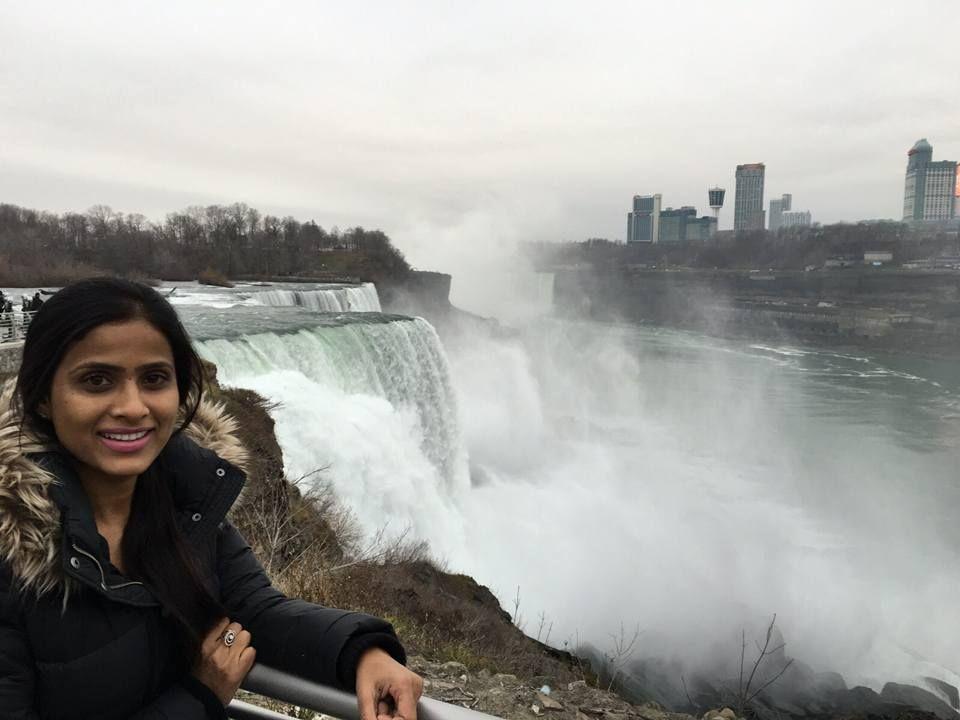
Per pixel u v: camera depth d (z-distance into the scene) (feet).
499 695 24.16
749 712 57.93
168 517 6.35
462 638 36.65
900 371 410.31
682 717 26.40
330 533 47.21
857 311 611.06
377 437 73.82
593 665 58.03
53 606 5.60
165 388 6.15
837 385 358.23
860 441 242.78
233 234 371.97
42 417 5.98
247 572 6.96
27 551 5.34
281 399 66.95
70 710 5.73
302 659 6.17
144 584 5.95
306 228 434.71
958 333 515.09
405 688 5.69
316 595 30.81
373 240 408.87
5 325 71.05
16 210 388.16
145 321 5.91
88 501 5.86
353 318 112.37
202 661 6.14
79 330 5.64
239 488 6.80
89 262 297.53
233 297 164.96
